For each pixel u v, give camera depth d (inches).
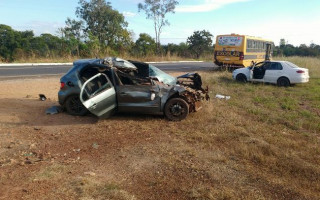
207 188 158.9
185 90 290.7
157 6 1857.8
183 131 258.8
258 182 169.8
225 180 170.1
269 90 532.4
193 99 303.4
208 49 2273.6
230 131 260.7
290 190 162.7
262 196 153.6
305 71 577.9
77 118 291.9
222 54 860.6
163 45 2252.7
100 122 278.7
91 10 1775.3
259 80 607.8
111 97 283.7
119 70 305.4
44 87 475.5
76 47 1310.3
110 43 1755.7
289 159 204.2
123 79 308.0
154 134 249.6
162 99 291.6
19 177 163.3
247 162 197.3
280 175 180.7
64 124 270.8
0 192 146.3
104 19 1802.4
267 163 195.5
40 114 299.4
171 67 1054.4
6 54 1327.5
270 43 1109.1
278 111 365.1
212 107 356.2
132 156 201.3
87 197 143.3
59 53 1243.8
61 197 143.2
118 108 293.6
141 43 1861.5
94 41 1390.3
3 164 180.1
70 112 302.2
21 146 213.0
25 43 1392.7
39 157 195.6
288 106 389.1
